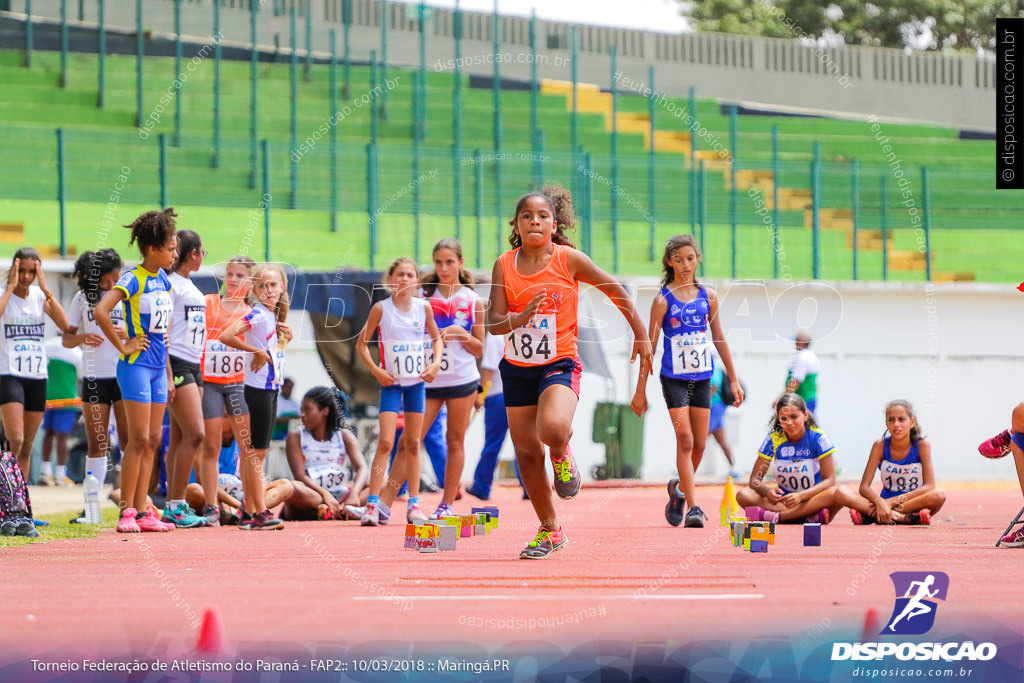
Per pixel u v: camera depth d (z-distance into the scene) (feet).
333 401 102.53
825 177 234.79
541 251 59.11
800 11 376.68
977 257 232.53
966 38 383.04
